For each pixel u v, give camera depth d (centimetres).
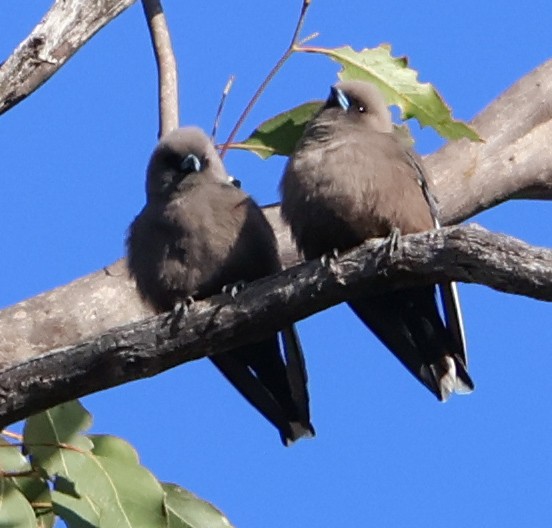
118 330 884
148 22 1133
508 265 780
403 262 834
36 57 888
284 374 1032
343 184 1030
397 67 1051
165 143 1099
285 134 1104
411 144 1131
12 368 892
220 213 1055
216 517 968
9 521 895
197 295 1064
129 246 1077
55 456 923
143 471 923
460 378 1021
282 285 874
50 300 1059
